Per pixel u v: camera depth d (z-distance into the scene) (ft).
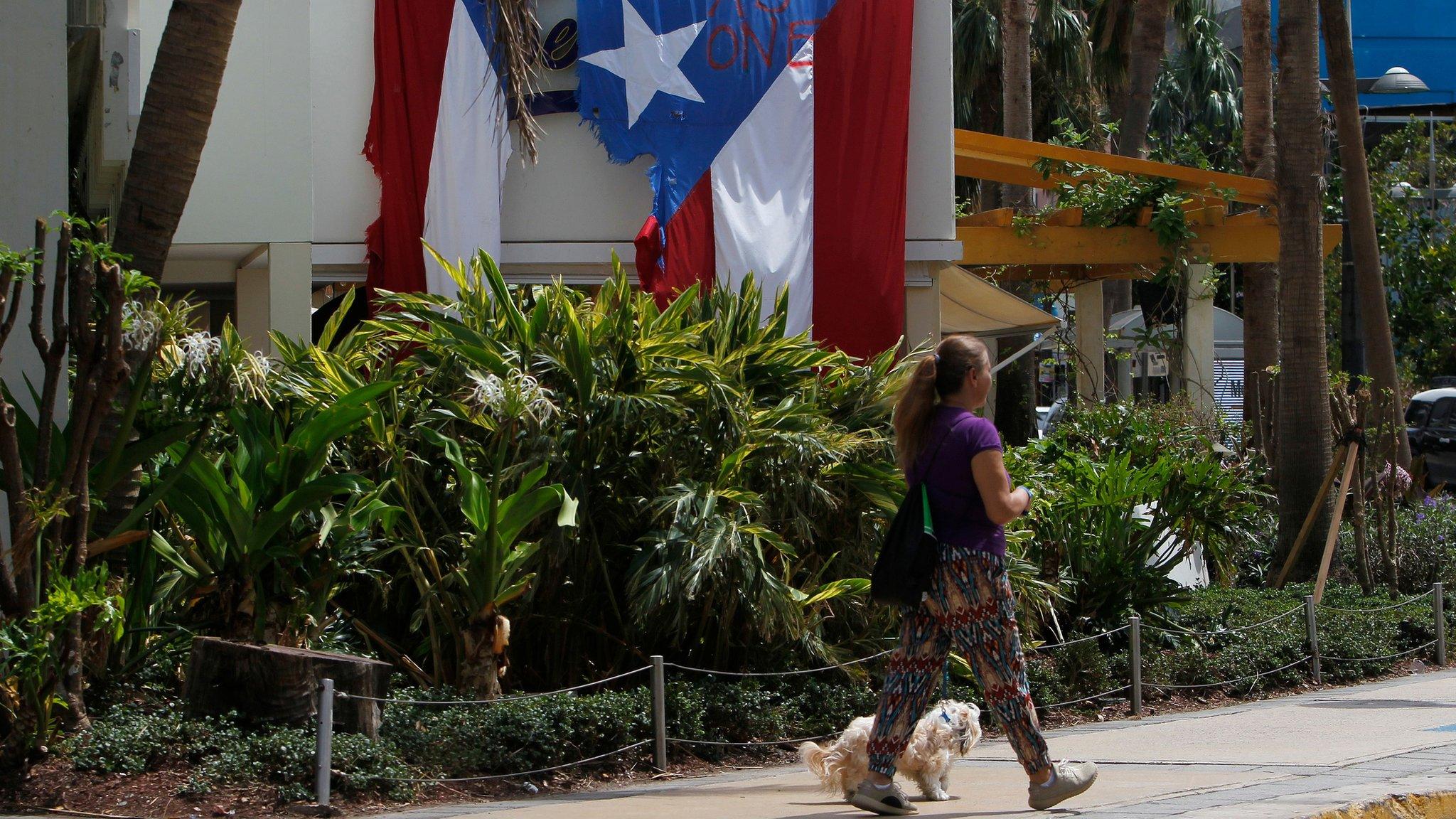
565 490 26.99
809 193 41.73
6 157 25.98
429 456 28.30
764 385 30.89
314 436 24.40
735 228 41.06
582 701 25.38
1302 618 39.24
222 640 23.62
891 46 42.32
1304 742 26.40
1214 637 37.09
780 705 28.25
